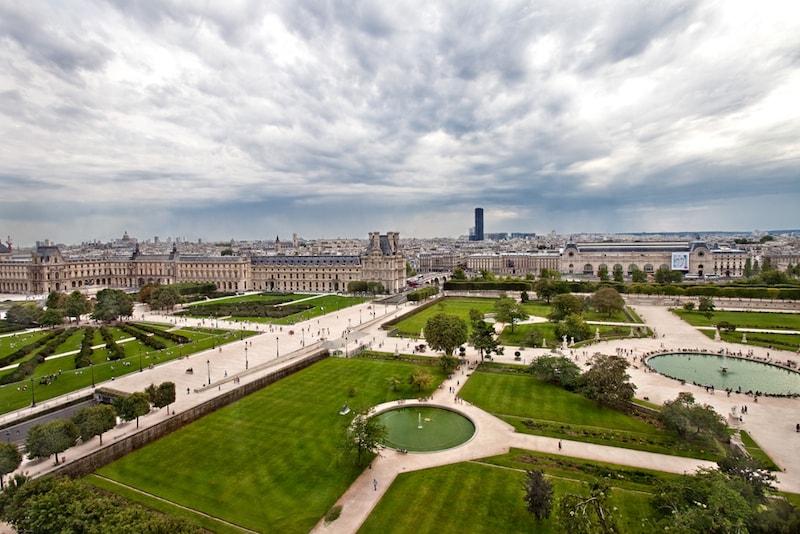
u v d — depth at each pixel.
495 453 113.12
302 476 104.38
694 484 83.31
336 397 153.00
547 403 144.88
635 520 85.56
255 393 158.75
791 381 167.00
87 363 187.62
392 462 109.81
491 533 83.94
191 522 77.12
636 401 142.75
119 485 102.25
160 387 136.88
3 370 182.75
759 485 86.31
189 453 116.12
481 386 161.00
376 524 86.81
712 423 112.56
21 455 102.81
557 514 87.31
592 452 113.38
